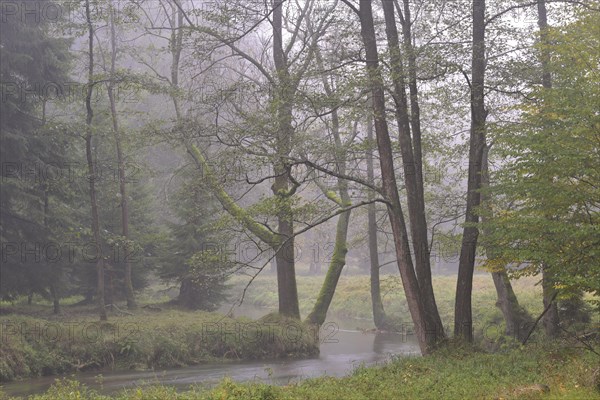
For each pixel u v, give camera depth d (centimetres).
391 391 1273
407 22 2034
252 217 1973
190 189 2317
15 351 2094
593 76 1467
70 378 2078
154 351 2383
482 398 1160
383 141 1930
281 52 2786
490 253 1661
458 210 2303
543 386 1170
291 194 1991
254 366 2402
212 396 1276
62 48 2931
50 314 2956
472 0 1938
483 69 1941
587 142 1393
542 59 1886
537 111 1719
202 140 2319
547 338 2091
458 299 2011
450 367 1527
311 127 2238
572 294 1521
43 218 2870
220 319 2834
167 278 3697
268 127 1880
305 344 2756
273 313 2986
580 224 1439
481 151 1966
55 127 2703
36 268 2847
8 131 2691
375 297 3956
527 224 1456
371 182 2366
